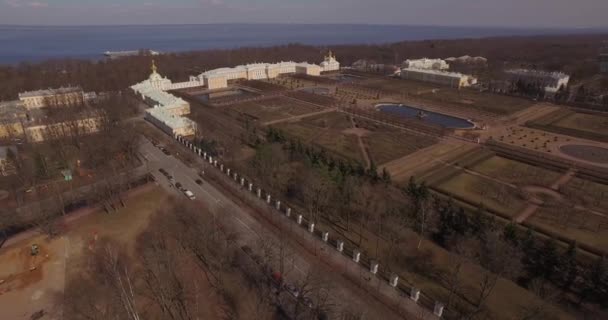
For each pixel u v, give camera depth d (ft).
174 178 576.20
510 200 518.37
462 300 322.75
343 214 465.47
